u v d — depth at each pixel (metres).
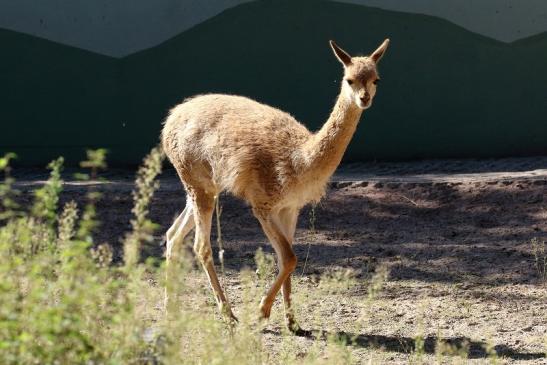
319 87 53.94
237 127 23.61
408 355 21.38
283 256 22.59
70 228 14.59
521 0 53.78
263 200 22.98
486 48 53.94
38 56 53.34
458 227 38.16
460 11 53.75
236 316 23.75
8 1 53.16
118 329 13.77
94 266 13.77
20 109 53.53
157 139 53.69
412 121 54.28
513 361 21.22
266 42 53.69
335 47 22.80
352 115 22.27
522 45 53.88
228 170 23.30
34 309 12.65
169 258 25.44
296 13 53.50
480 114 54.28
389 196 42.19
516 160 53.12
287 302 23.19
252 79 53.91
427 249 34.03
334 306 25.78
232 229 37.31
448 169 50.78
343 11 53.50
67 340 13.00
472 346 22.47
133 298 14.15
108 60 53.44
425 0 53.59
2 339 12.20
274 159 22.77
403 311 25.61
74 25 53.22
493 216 39.50
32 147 53.62
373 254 33.19
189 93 53.78
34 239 14.41
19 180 48.44
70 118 53.59
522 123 54.25
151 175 14.59
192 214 25.56
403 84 54.06
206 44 53.59
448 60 53.94
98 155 15.62
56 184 14.46
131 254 14.15
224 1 53.41
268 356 19.39
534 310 25.97
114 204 40.41
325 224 38.78
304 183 22.67
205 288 26.45
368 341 22.61
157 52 53.50
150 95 53.66
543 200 40.75
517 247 34.28
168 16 53.44
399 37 53.81
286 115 24.42
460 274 30.14
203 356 15.76
